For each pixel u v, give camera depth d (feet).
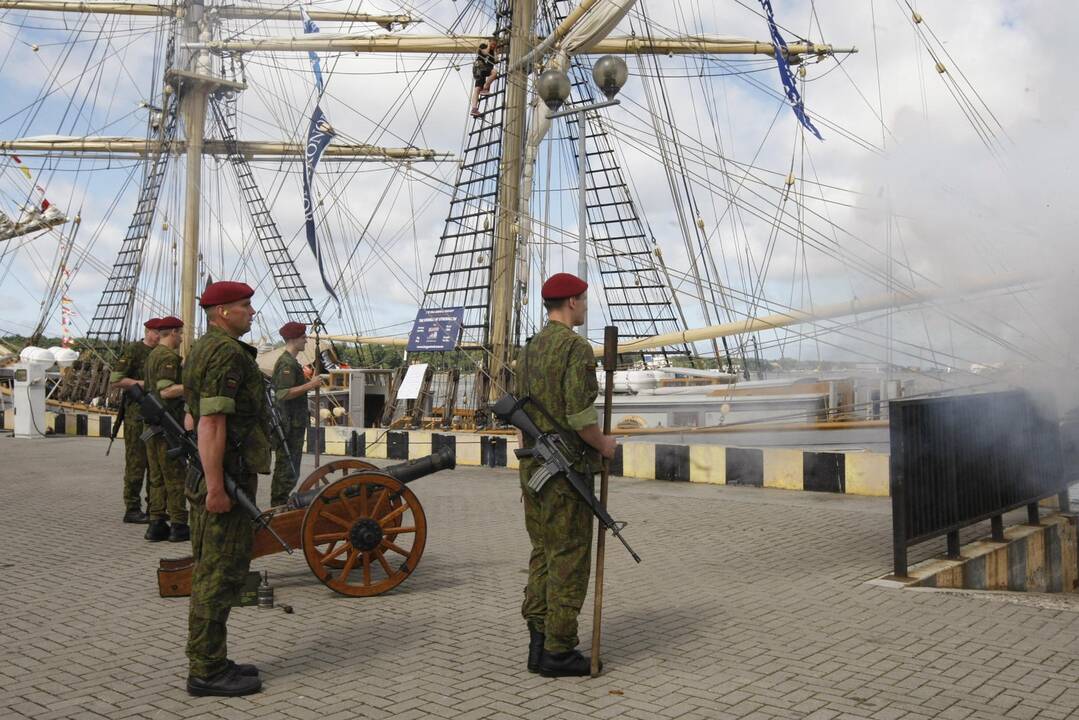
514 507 36.45
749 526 30.89
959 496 24.67
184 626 18.61
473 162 76.38
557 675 15.23
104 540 29.17
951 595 20.94
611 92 40.93
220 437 14.28
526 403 15.69
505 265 70.74
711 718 13.25
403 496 21.83
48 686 14.92
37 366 73.36
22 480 45.68
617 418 56.24
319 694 14.48
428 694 14.44
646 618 18.97
